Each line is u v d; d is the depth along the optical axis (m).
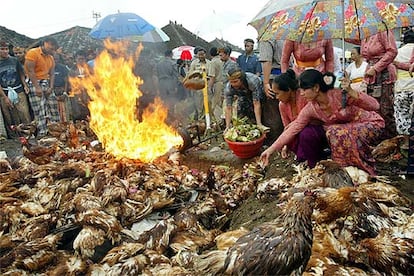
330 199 3.10
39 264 3.59
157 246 3.69
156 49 15.72
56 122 8.65
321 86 4.26
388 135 5.09
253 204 4.52
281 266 2.52
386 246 2.84
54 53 9.82
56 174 5.02
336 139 4.26
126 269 3.27
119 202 4.36
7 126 9.77
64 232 3.99
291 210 2.67
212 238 3.89
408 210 3.51
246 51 8.90
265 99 6.59
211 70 9.55
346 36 4.50
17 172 5.25
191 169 6.04
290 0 4.39
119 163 5.14
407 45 5.73
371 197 3.48
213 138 7.86
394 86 5.11
